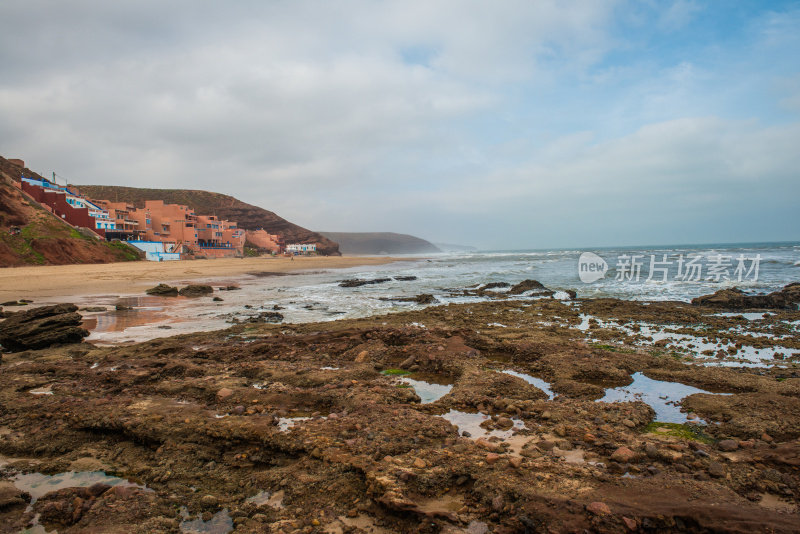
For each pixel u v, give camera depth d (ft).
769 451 18.78
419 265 246.27
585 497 15.21
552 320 57.11
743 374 30.86
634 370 33.30
